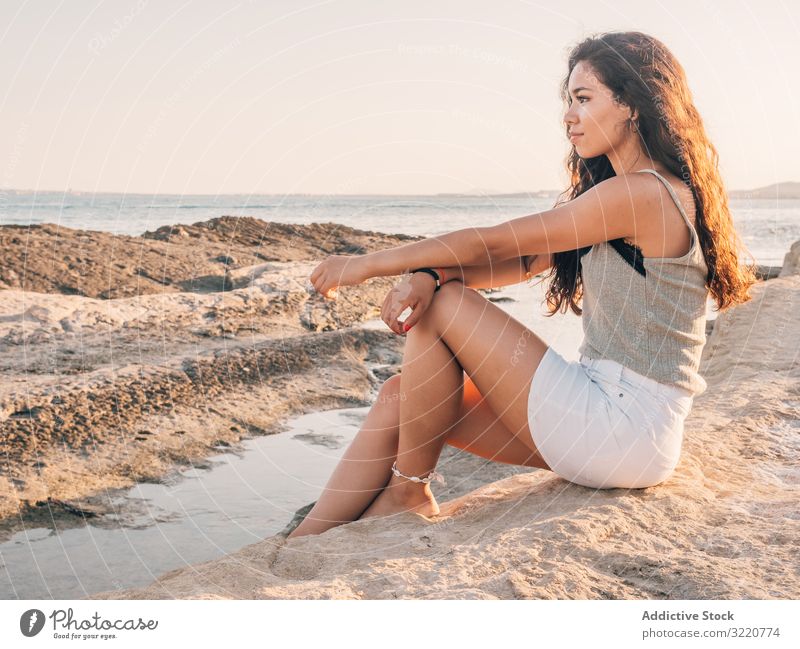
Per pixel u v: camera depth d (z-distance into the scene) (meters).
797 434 2.84
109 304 7.18
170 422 4.35
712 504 2.15
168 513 3.21
